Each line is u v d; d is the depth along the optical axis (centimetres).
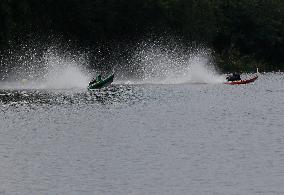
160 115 16500
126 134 13238
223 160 10438
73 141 12450
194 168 9894
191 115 16500
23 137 13012
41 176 9500
